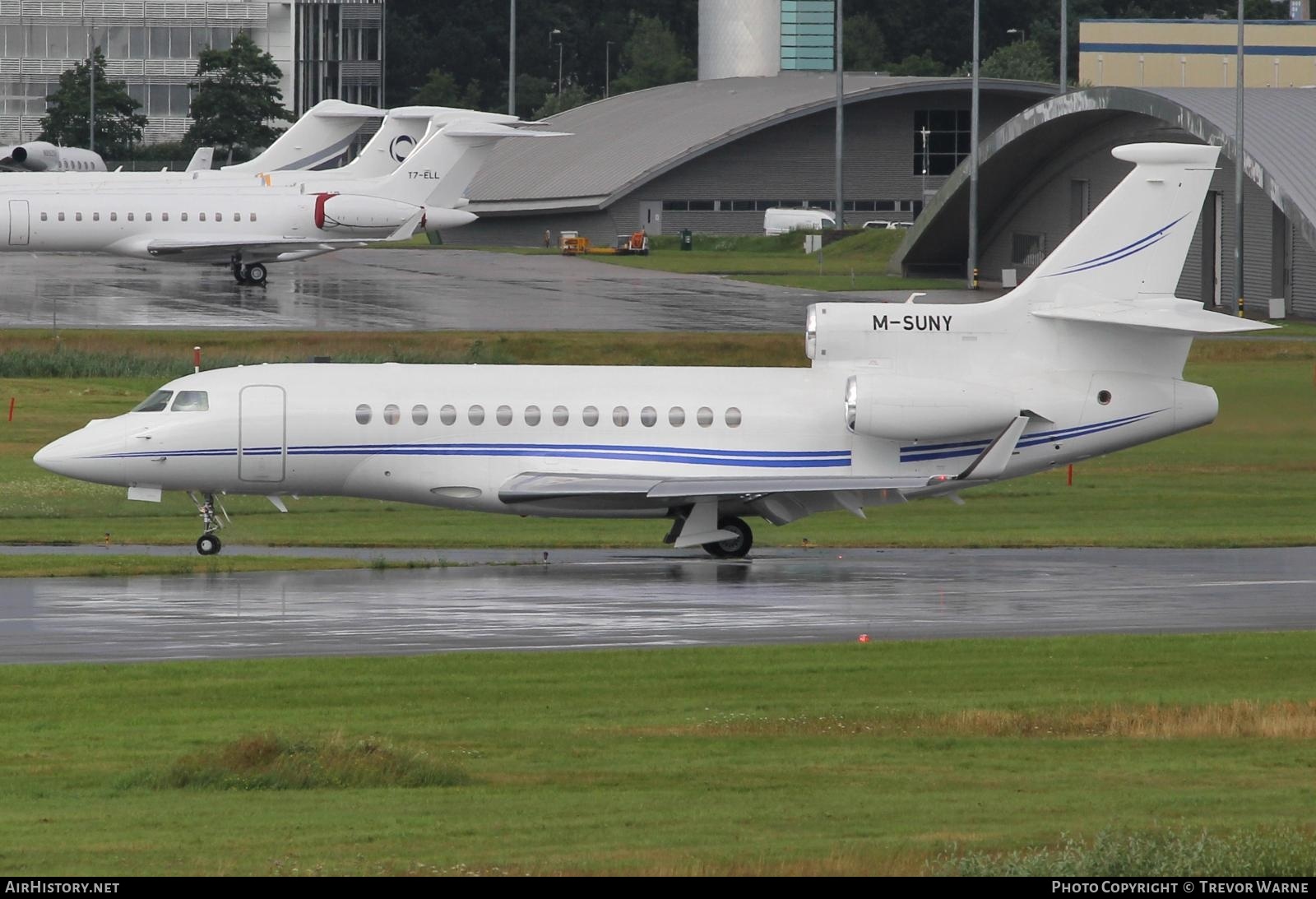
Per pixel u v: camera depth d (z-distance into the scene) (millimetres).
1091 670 89750
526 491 130625
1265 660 92125
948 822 58500
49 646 92688
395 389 133125
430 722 77188
